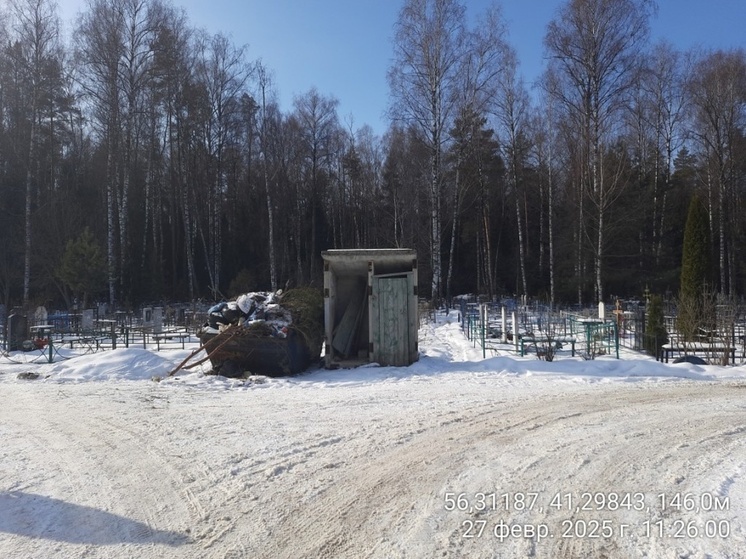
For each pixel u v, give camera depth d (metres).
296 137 46.22
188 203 41.16
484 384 10.53
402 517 4.70
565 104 29.95
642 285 35.91
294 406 8.86
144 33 32.91
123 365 12.73
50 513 4.89
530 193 45.12
